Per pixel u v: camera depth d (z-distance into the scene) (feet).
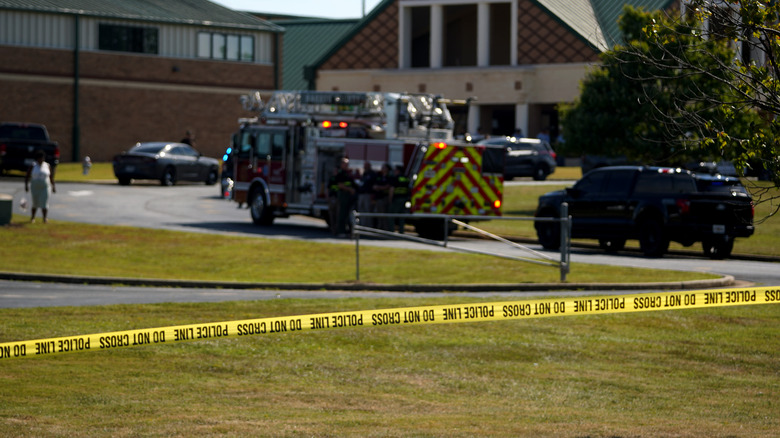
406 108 266.36
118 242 229.04
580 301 124.16
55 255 210.18
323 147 266.98
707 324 125.08
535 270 188.65
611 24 552.82
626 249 242.99
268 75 592.60
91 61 529.86
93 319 122.11
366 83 605.73
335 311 129.08
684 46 87.20
